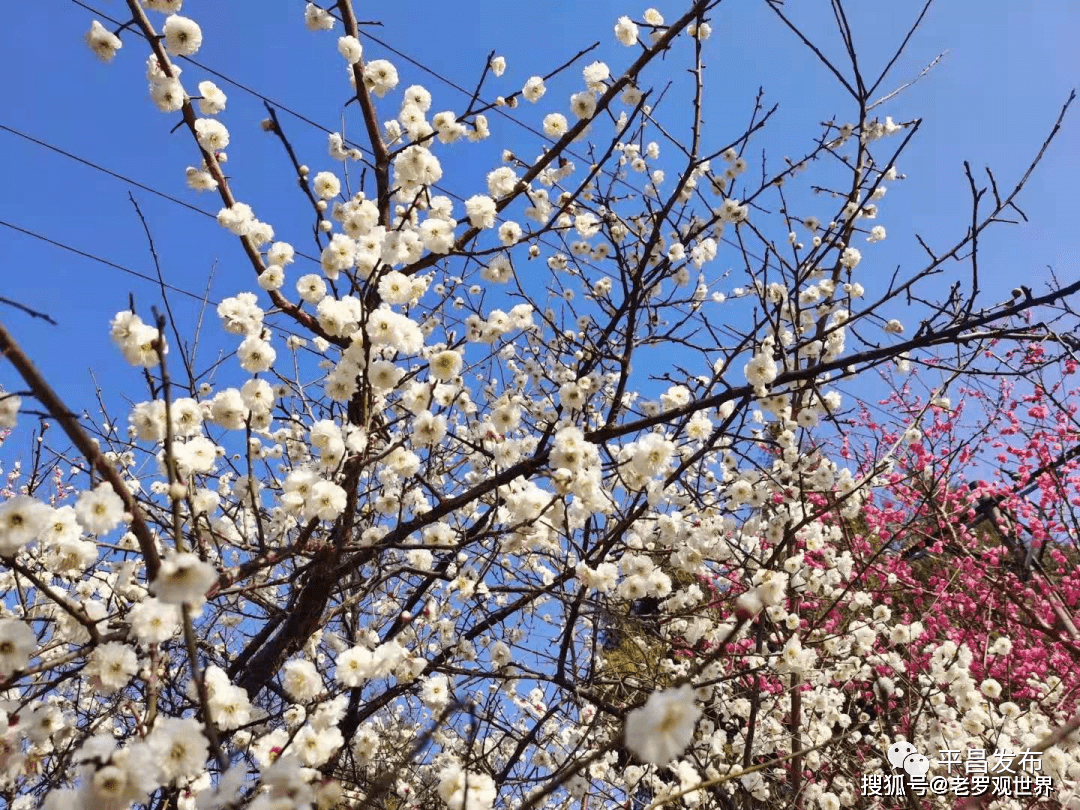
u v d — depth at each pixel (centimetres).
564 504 317
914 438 536
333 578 367
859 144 529
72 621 263
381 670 296
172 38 354
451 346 447
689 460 377
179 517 192
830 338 507
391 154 427
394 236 339
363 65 429
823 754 495
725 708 502
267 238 396
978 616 633
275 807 181
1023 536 749
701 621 486
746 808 424
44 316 171
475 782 238
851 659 505
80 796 171
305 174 380
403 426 497
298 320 400
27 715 227
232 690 252
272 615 404
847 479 509
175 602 184
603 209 552
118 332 269
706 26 468
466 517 558
